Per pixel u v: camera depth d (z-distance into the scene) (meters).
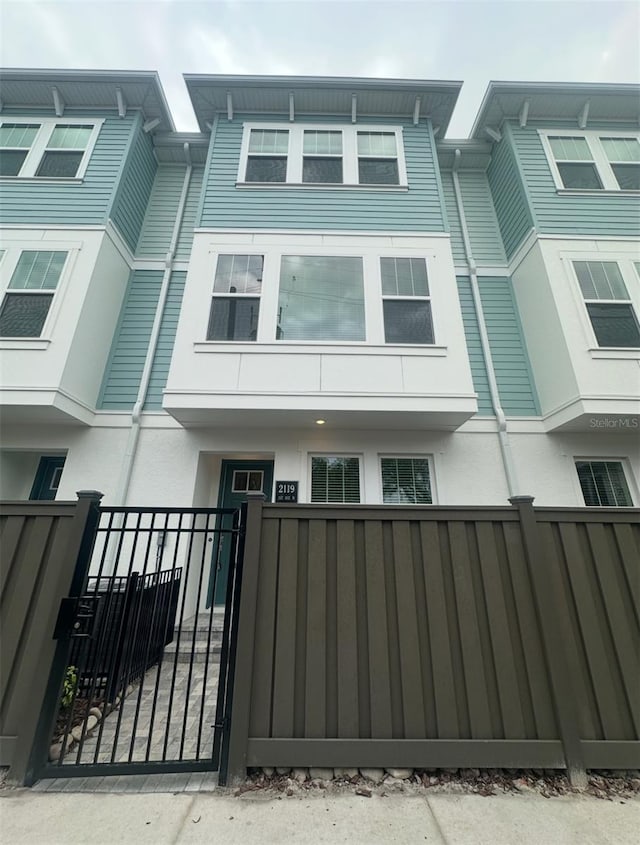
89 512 2.46
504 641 2.29
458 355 5.11
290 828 1.74
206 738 2.59
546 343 5.68
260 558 2.39
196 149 7.51
